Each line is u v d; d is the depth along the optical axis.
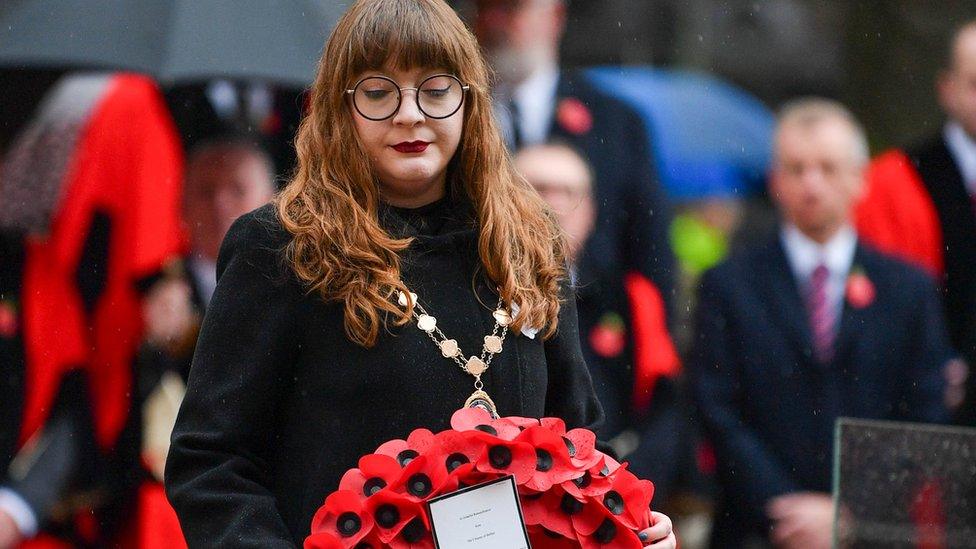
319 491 9.16
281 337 9.23
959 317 21.34
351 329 9.16
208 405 9.20
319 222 9.26
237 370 9.22
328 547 8.61
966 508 11.77
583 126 18.83
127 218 17.94
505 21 18.81
